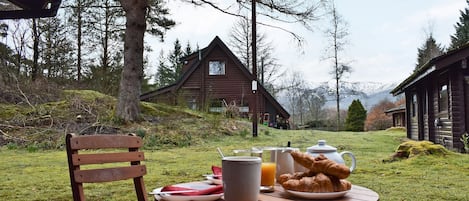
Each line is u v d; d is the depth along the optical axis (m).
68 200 3.58
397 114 22.25
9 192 3.90
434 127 10.45
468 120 8.17
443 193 3.70
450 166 5.30
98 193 3.81
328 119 27.17
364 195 1.54
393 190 3.85
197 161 6.34
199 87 18.59
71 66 18.14
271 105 20.38
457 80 8.24
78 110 10.52
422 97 11.78
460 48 7.71
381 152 7.75
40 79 12.91
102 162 1.66
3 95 11.23
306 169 1.73
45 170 5.35
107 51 19.08
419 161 5.70
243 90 18.66
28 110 10.36
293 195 1.51
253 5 10.79
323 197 1.46
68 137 1.56
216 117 11.68
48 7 5.26
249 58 25.47
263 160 1.80
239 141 9.77
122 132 9.35
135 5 10.05
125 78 10.14
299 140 10.31
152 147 8.52
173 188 1.57
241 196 1.36
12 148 8.03
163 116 11.69
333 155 1.78
